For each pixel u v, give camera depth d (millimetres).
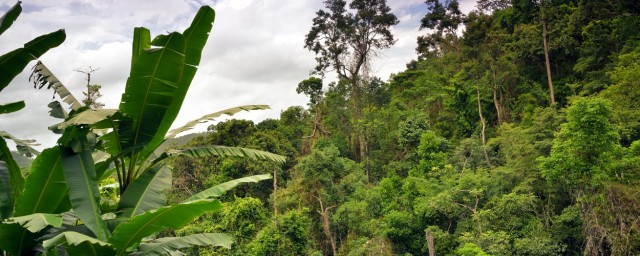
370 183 45500
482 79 45562
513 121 43688
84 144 5617
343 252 35938
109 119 5855
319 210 38406
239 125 46312
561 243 26906
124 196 6172
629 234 22312
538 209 29766
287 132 58250
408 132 46844
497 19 56312
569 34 43719
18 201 5598
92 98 20719
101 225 5191
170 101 6121
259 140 44656
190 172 45469
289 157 47625
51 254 6012
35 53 6059
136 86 5945
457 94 47969
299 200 37688
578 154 25031
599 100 24906
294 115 62562
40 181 5590
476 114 47844
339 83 58875
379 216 37438
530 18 49594
